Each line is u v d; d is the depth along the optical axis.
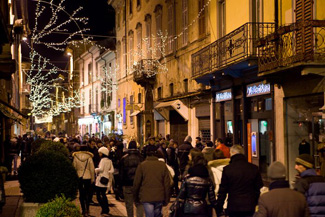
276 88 14.87
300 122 13.69
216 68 18.75
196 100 22.64
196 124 23.02
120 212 11.95
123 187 10.07
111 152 17.27
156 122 30.50
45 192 9.02
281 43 13.20
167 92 27.48
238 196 6.73
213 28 20.45
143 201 8.41
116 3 41.78
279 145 14.66
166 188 8.51
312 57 11.48
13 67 16.22
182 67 24.73
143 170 8.48
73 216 7.70
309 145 13.20
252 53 15.27
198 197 7.17
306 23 11.53
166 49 27.67
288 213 4.75
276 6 14.85
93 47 53.03
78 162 11.52
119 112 41.88
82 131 64.94
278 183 4.94
